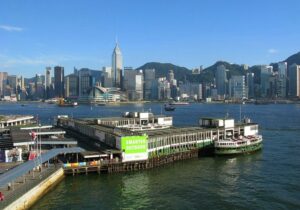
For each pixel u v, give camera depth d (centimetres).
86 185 10356
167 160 13200
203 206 8756
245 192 9762
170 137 13762
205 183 10644
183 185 10438
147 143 12419
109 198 9319
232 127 16188
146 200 9181
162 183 10638
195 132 14750
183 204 8894
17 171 9175
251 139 15512
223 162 13512
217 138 15550
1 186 8144
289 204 8825
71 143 13150
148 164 12338
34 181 9244
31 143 12731
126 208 8644
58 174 10619
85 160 11894
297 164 13062
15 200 7856
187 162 13500
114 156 12069
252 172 11938
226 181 10844
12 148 12375
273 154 15012
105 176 11269
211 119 16575
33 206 8738
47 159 10644
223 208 8631
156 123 19962
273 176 11400
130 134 12762
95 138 14788
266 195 9494
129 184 10494
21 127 18650
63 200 9156
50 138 14512
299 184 10456
